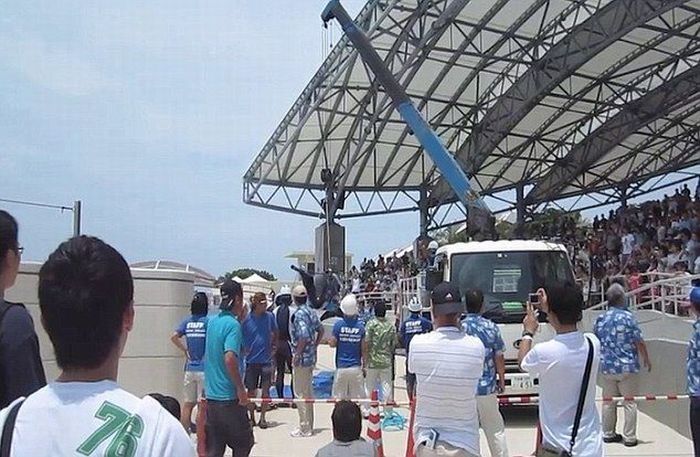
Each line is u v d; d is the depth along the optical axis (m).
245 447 6.67
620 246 24.00
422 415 5.14
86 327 1.88
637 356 9.85
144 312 11.41
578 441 4.39
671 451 9.52
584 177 34.44
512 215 40.94
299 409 11.17
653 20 22.28
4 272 2.81
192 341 10.03
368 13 21.62
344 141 29.31
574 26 23.25
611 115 29.00
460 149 30.98
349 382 11.11
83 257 1.92
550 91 25.78
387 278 32.56
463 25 23.42
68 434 1.76
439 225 33.69
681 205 24.02
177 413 3.66
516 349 10.98
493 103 28.28
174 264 21.23
